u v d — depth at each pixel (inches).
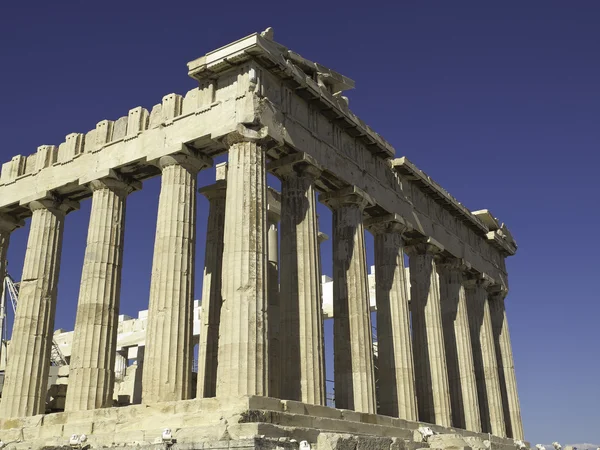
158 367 892.0
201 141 987.9
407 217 1296.8
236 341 826.8
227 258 878.4
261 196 912.3
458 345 1424.7
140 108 1077.8
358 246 1112.2
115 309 1048.2
